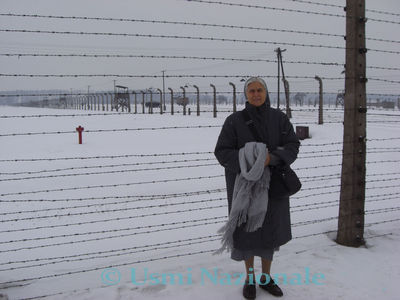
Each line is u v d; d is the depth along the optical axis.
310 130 13.38
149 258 3.62
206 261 3.53
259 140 2.79
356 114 3.87
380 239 4.12
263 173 2.72
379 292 3.01
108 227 4.71
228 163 2.74
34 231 4.66
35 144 13.34
